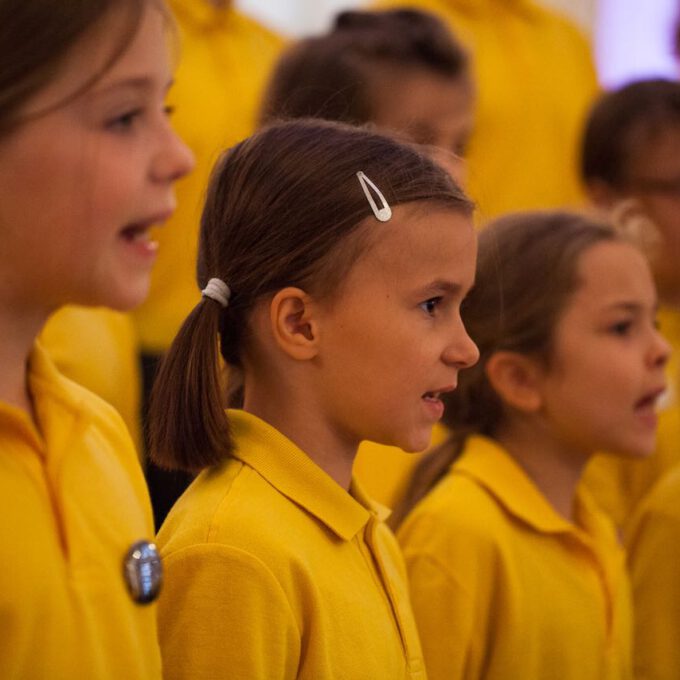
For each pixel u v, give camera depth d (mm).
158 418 4402
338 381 4449
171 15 3531
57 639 3240
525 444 6152
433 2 10992
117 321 6914
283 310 4441
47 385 3480
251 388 4609
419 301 4469
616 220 7082
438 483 5969
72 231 3236
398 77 7461
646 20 15172
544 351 6090
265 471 4410
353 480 4793
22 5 3127
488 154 10445
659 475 7969
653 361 6180
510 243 6234
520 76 10711
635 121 9031
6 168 3182
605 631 5961
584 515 6273
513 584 5617
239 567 4145
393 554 5016
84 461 3510
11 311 3336
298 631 4203
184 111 8703
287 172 4477
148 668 3545
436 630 5473
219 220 4578
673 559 6863
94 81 3213
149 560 3555
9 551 3199
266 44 9750
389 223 4438
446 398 6234
